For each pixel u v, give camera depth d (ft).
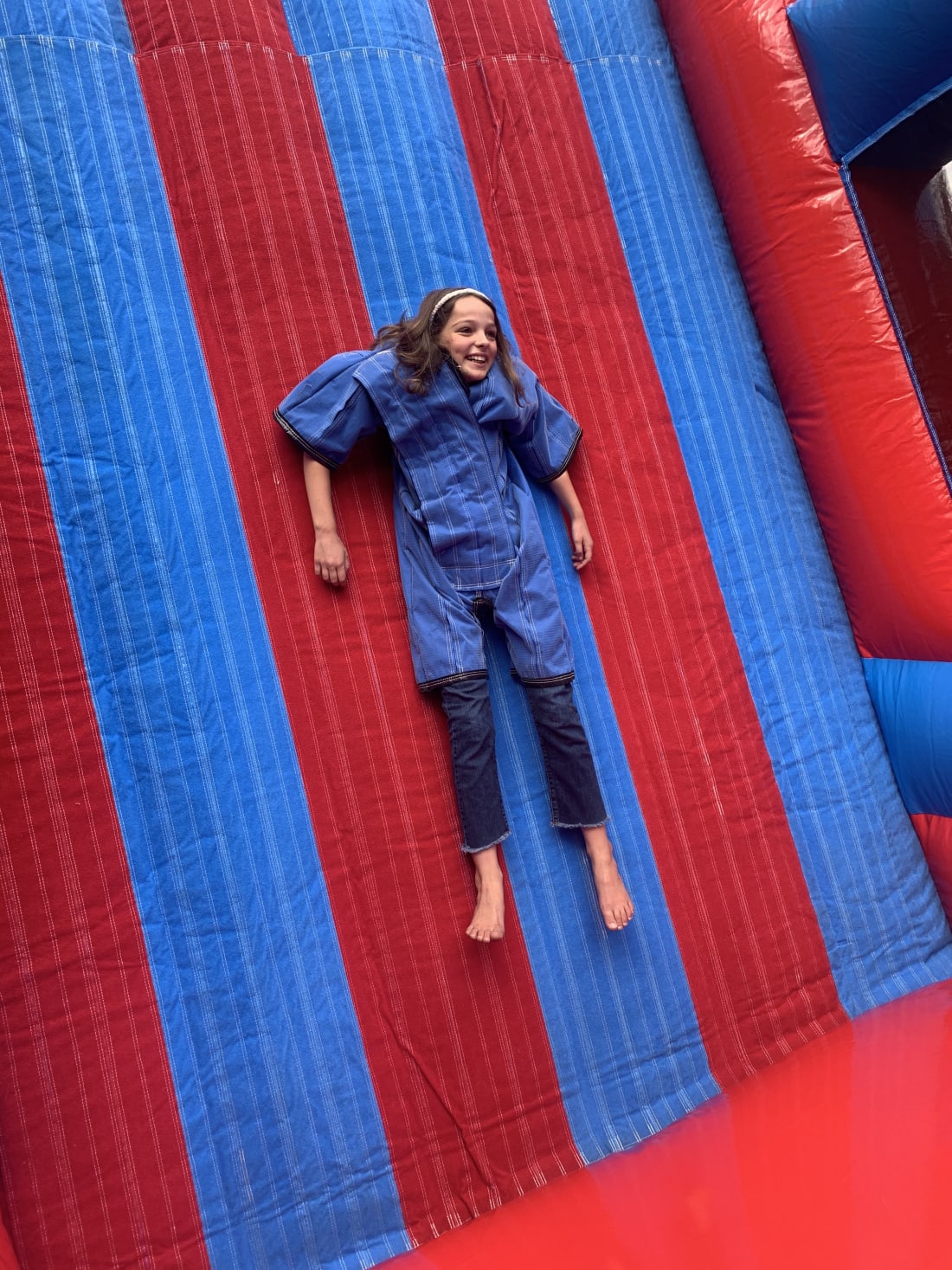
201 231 8.71
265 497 8.49
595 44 10.36
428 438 8.16
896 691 9.80
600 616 9.27
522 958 8.35
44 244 8.24
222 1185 7.41
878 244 9.40
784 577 9.99
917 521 9.35
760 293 10.19
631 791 9.02
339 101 9.32
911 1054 7.28
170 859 7.82
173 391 8.42
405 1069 7.94
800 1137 6.45
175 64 8.83
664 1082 8.47
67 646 7.80
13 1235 6.88
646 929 8.74
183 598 8.14
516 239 9.81
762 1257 4.93
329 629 8.45
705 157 10.39
